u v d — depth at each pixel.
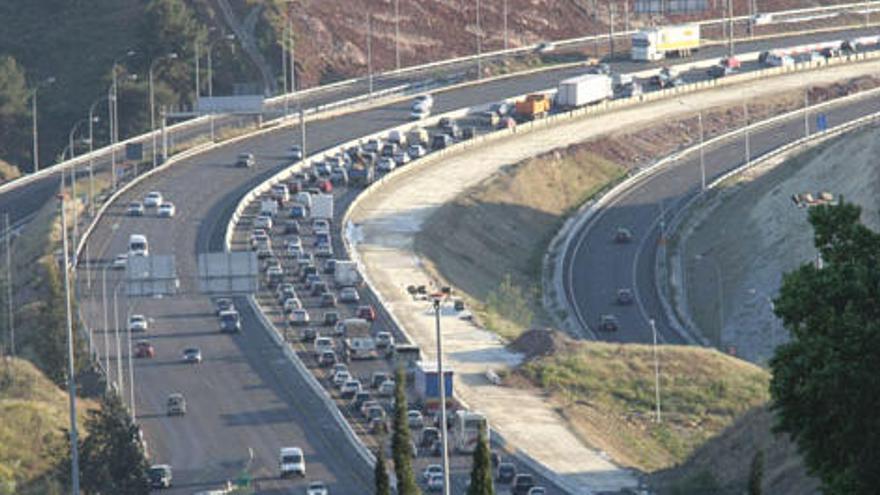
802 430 169.88
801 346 169.00
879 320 166.25
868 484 164.25
